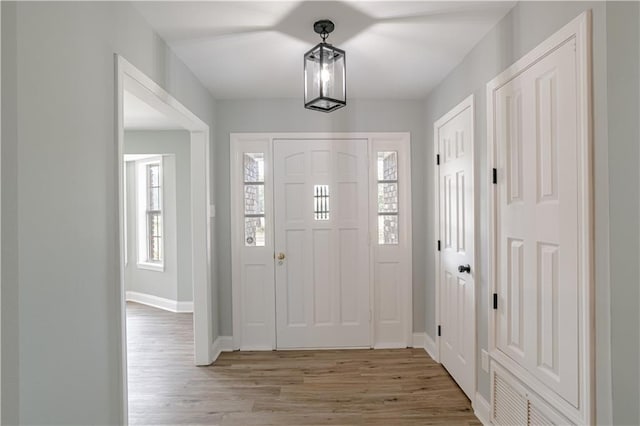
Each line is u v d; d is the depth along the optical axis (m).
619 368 1.35
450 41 2.41
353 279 3.64
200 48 2.47
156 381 2.93
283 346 3.61
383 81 3.17
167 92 2.42
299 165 3.62
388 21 2.16
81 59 1.46
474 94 2.48
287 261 3.62
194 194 3.24
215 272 3.50
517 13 1.96
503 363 2.07
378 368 3.13
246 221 3.64
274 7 2.00
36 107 1.22
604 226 1.38
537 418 1.80
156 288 5.44
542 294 1.76
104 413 1.60
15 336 1.14
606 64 1.35
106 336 1.62
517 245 1.97
